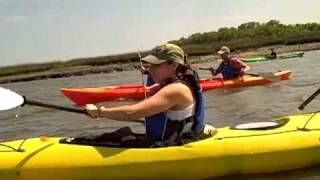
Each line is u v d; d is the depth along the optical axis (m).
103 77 22.33
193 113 3.23
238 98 8.16
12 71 37.56
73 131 6.20
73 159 3.13
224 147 3.23
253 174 3.29
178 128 3.19
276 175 3.29
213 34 49.16
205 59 30.77
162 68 3.13
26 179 3.11
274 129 3.47
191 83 3.23
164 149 3.16
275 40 36.97
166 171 3.14
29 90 16.56
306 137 3.36
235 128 3.54
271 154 3.25
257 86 9.57
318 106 6.70
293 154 3.29
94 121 6.78
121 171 3.12
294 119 3.68
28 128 6.74
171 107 3.15
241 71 9.56
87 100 8.88
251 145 3.26
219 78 9.74
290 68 14.98
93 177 3.12
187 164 3.15
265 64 18.36
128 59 34.84
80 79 22.66
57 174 3.11
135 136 3.44
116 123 6.48
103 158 3.13
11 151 3.22
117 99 8.87
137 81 16.41
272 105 7.17
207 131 3.44
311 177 3.21
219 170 3.21
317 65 15.41
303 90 8.70
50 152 3.18
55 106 3.56
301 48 30.59
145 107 3.09
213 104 7.68
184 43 47.84
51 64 37.59
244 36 49.28
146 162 3.12
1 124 7.25
